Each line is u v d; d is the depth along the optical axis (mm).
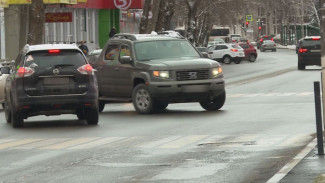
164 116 41812
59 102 37375
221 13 174625
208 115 41344
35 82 37469
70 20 89688
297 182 19938
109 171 22859
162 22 104125
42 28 71438
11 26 95938
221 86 43906
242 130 33094
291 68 106375
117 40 46750
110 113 45688
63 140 31703
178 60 44156
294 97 52500
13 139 32938
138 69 44375
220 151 26516
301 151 25734
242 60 147625
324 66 28125
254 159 24391
